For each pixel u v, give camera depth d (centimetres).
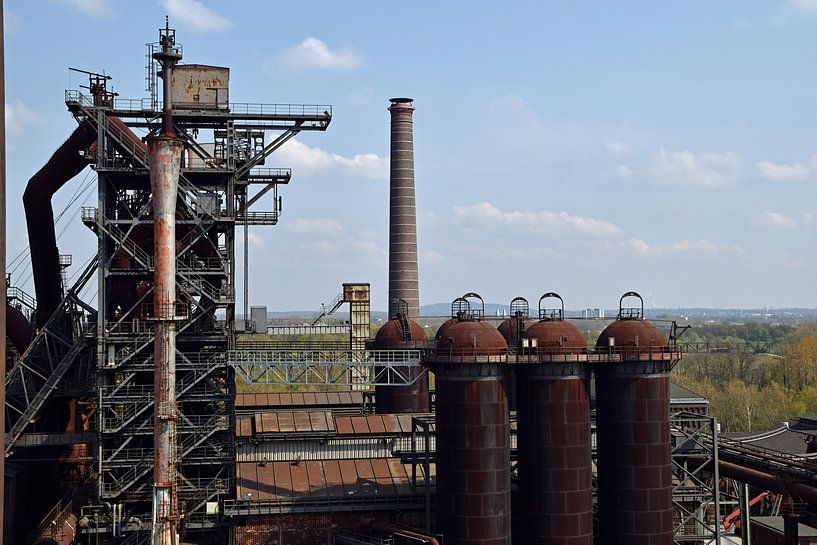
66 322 7631
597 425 6806
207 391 7031
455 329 6450
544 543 6356
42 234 7450
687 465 7812
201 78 6988
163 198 6050
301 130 7200
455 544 6259
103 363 6769
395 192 13100
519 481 6569
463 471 6272
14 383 7338
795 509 6056
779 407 14200
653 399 6575
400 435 7894
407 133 13100
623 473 6556
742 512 7481
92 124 6931
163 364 5938
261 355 7062
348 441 7831
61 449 8150
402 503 7075
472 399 6297
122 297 7200
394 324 9275
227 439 7100
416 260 13112
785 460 6669
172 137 6109
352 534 6800
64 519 6475
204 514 7000
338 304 11006
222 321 7312
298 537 6938
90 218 6812
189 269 6925
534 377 6488
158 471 5878
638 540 6488
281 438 7681
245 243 7312
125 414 6850
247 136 7169
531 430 6475
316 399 9888
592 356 6462
